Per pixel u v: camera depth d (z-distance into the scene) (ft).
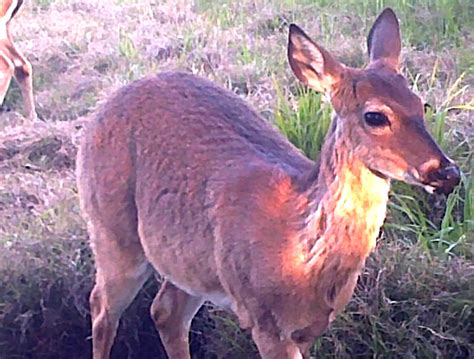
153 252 11.15
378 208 9.95
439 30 17.89
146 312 12.49
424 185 9.64
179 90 11.21
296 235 10.15
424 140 9.64
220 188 10.56
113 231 11.42
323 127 13.34
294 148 11.09
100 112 11.44
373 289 11.86
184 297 11.80
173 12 20.80
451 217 12.66
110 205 11.34
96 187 11.40
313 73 10.00
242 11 20.27
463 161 13.37
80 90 17.46
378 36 10.39
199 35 18.79
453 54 16.43
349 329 11.74
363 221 9.94
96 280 12.03
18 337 12.55
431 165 9.60
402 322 11.79
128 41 18.85
